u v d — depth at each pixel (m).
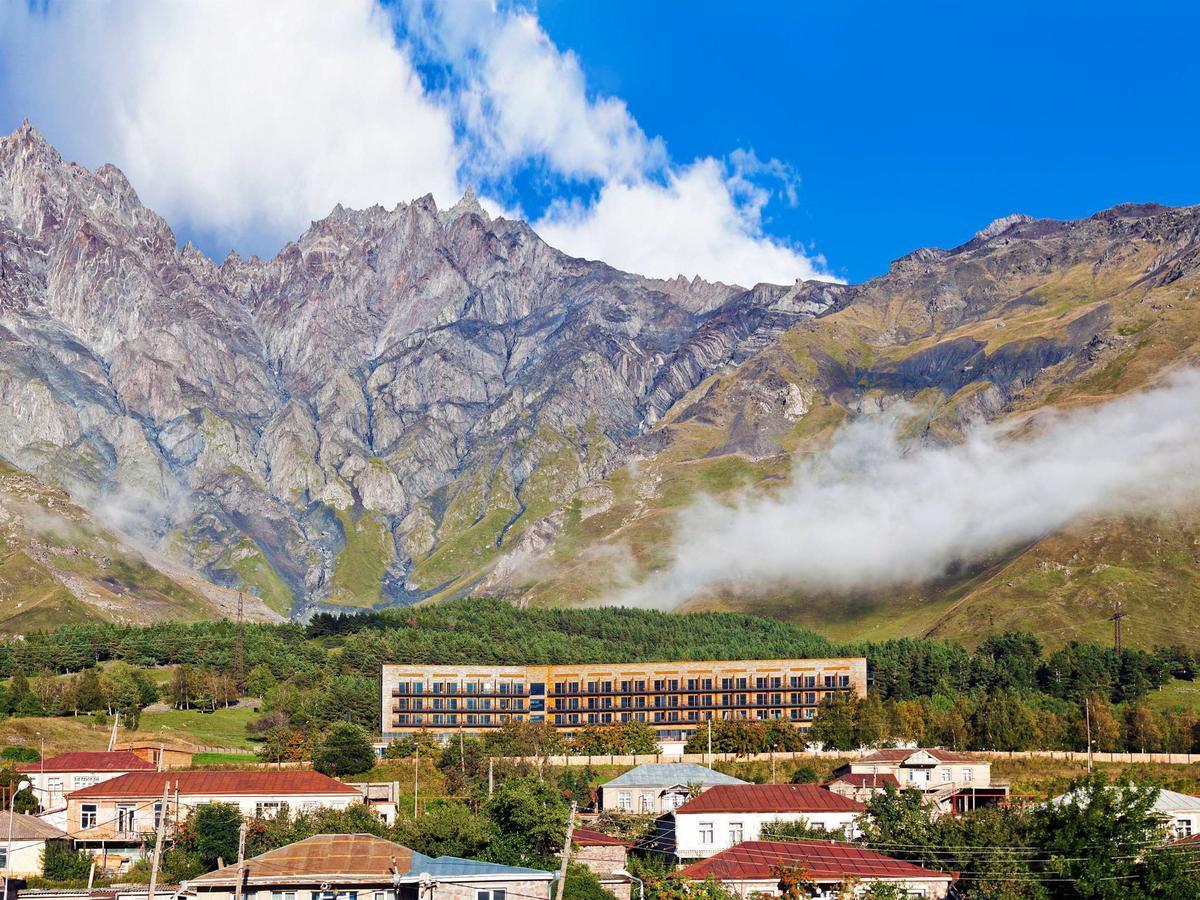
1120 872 112.81
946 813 141.88
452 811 138.38
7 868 134.62
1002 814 126.94
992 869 115.44
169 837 139.00
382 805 155.75
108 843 145.75
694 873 121.06
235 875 103.50
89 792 149.50
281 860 106.81
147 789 150.88
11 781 164.62
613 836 155.75
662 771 188.25
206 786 152.50
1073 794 121.31
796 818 145.62
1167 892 111.00
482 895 103.50
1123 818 115.94
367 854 108.25
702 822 146.38
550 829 131.75
